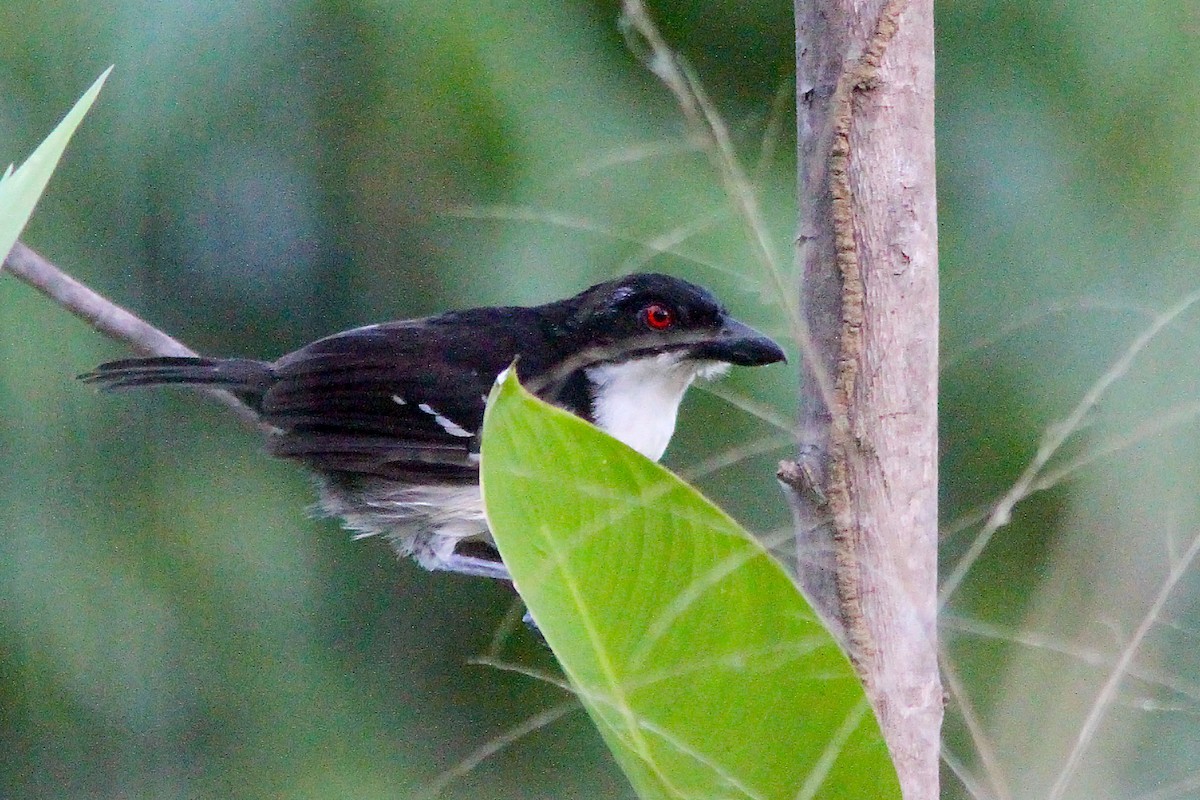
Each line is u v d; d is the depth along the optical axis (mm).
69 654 6020
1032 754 5797
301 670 6039
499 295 5977
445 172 5996
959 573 5762
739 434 5965
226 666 6035
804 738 5207
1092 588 5895
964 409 5988
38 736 6023
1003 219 6004
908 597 5758
